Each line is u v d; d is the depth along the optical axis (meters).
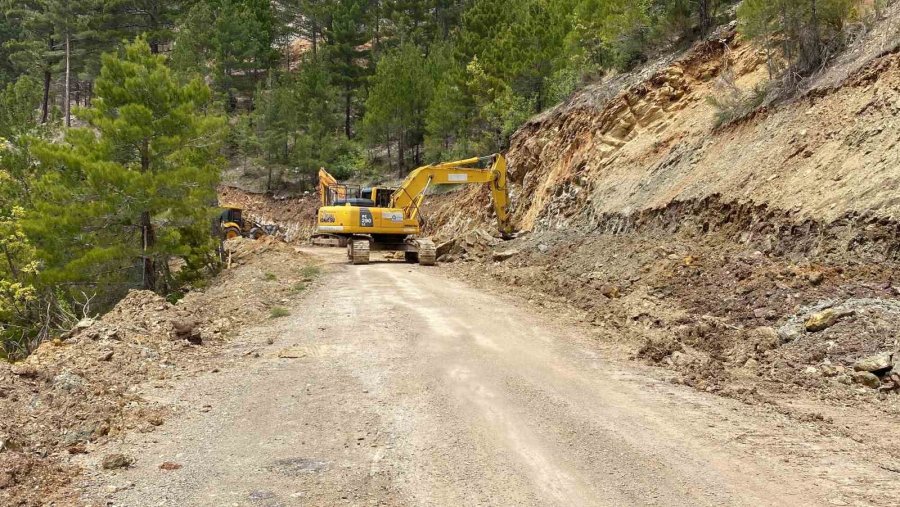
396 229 25.58
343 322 12.59
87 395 7.17
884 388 7.64
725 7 23.52
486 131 39.62
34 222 19.17
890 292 9.50
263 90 58.16
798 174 13.36
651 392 7.95
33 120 29.27
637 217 18.45
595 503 4.83
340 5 61.03
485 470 5.46
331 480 5.25
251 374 8.76
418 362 9.35
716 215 15.12
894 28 14.04
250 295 16.12
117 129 20.56
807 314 9.87
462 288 17.78
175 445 6.06
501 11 41.78
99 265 20.34
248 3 67.00
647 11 25.91
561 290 16.11
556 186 25.44
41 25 62.16
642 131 22.28
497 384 8.20
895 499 4.82
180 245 22.00
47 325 18.45
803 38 16.33
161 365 9.02
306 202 52.81
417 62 50.16
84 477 5.26
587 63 29.88
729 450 5.93
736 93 18.28
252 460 5.68
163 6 61.12
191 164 22.61
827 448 5.99
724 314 11.28
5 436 5.65
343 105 60.59
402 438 6.23
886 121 12.14
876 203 10.87
